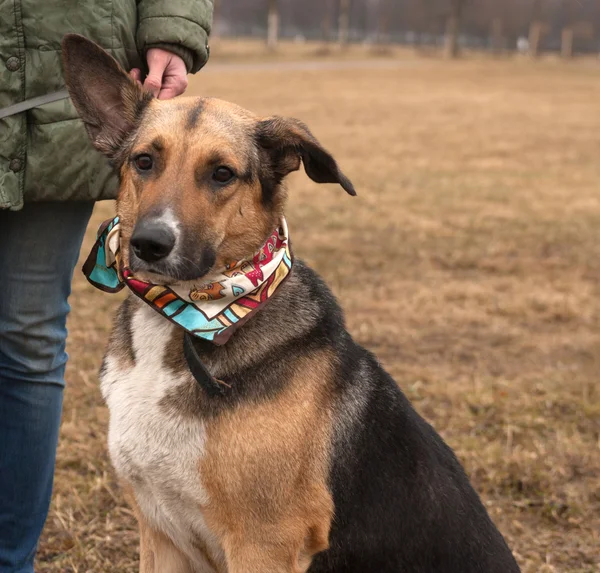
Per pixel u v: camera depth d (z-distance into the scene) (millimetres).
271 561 2697
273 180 2898
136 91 2902
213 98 2939
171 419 2662
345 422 2787
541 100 28281
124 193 2832
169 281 2691
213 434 2621
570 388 5250
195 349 2664
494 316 6598
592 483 4188
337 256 8000
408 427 2900
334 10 106375
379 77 37375
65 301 3111
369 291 7016
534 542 3770
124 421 2734
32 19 2713
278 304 2811
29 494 3178
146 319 2828
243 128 2854
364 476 2787
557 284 7391
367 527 2785
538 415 4848
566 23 89938
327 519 2744
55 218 2947
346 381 2846
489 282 7422
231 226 2764
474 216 10000
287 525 2680
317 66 44250
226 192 2742
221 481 2631
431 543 2748
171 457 2666
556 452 4418
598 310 6816
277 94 26188
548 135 18531
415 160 14477
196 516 2771
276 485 2637
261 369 2682
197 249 2658
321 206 10227
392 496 2781
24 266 2941
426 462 2850
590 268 8023
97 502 3879
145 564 2998
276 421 2633
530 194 11570
